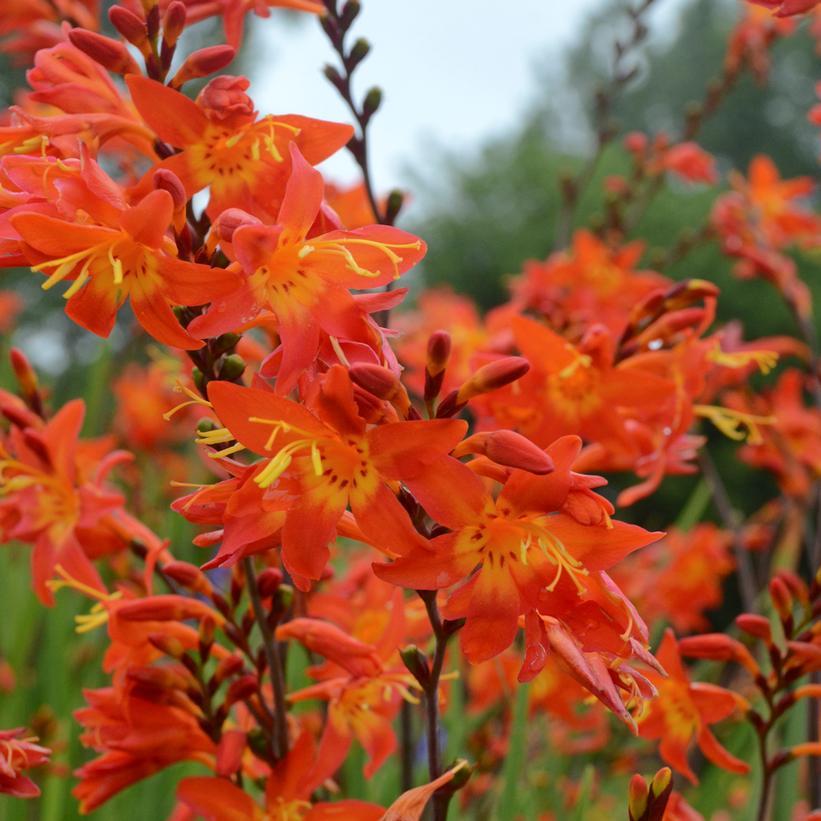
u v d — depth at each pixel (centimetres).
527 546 45
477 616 45
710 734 55
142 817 66
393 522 45
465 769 47
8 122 68
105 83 50
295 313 46
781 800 67
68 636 76
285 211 46
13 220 45
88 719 53
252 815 51
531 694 67
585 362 58
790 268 94
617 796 97
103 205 46
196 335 46
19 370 59
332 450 45
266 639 51
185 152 48
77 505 57
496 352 70
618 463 61
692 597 90
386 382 45
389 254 46
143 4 50
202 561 70
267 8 56
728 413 63
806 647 54
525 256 467
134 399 100
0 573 79
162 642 52
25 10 67
